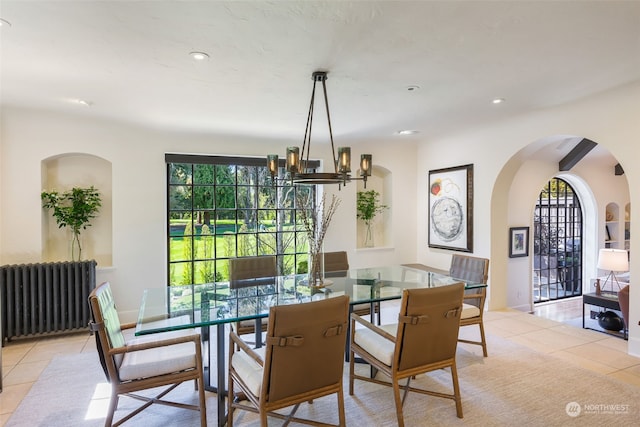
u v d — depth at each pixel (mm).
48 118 3898
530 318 4367
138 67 2590
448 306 2277
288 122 4156
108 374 2051
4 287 3594
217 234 4945
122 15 1897
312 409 2475
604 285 5832
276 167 2840
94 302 1996
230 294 2955
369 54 2412
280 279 3492
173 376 2145
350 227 5469
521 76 2834
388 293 2885
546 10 1882
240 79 2836
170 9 1846
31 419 2359
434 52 2393
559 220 6523
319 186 5352
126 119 3975
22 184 3820
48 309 3695
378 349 2355
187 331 3756
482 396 2592
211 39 2182
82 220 4152
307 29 2070
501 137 4391
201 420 2172
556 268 6508
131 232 4336
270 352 1816
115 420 2355
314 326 1887
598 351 3400
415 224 5910
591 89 3170
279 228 5273
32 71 2650
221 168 4965
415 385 2777
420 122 4273
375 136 5074
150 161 4441
